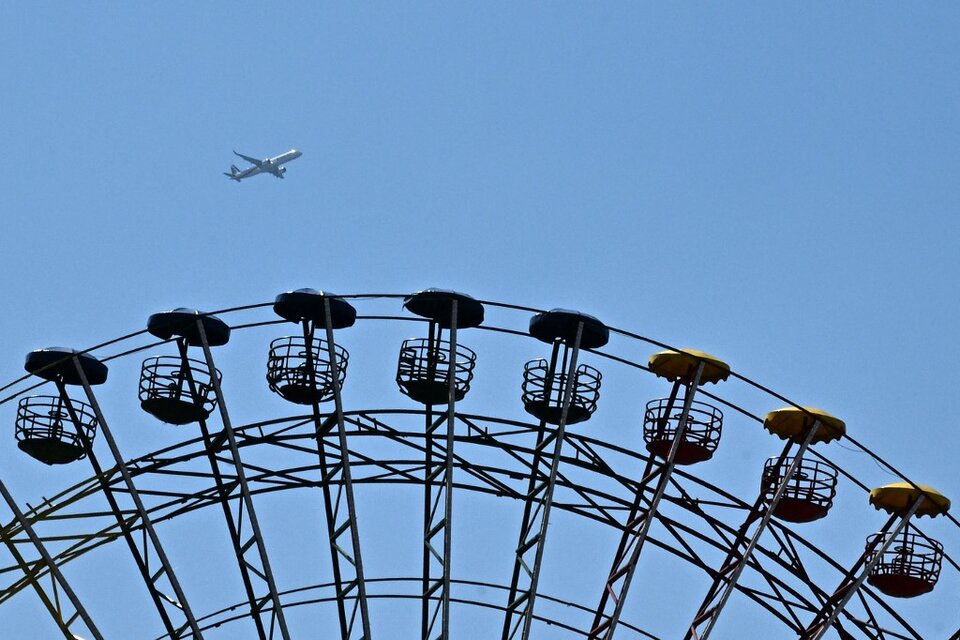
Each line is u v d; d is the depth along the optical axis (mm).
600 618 145250
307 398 139375
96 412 126750
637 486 142250
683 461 142875
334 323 136750
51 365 131375
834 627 142875
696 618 140500
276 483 145375
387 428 142500
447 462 120375
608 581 142000
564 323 135125
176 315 134500
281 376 137875
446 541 118062
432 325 136125
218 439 141375
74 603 118688
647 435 143000
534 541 123812
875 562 134500
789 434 142625
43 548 119812
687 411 131750
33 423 139750
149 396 137750
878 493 144500
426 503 146500
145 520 121500
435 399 137750
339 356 140000
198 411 138875
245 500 121000
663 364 138625
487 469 143500
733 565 142250
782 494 136250
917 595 145250
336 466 144625
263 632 139500
